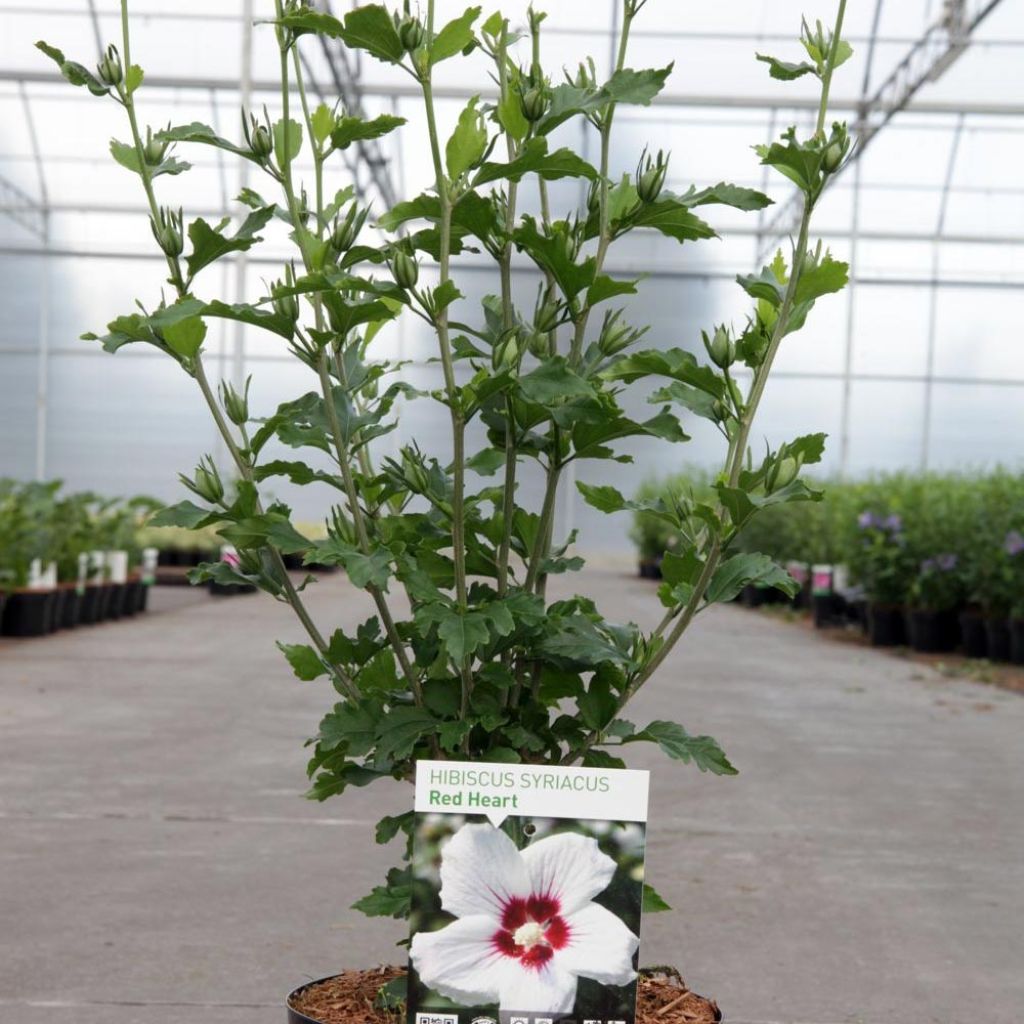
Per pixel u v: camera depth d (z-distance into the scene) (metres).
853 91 21.78
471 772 1.53
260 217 1.67
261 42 22.03
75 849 4.18
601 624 1.81
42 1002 2.79
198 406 27.72
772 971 3.15
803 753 6.34
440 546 1.86
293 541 1.64
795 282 1.62
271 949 3.20
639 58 21.84
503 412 1.72
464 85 22.12
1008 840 4.61
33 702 7.54
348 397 1.74
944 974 3.15
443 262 1.55
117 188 27.38
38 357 27.67
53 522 12.60
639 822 1.53
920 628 11.66
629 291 1.60
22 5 22.20
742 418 1.65
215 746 6.18
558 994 1.50
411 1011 1.50
